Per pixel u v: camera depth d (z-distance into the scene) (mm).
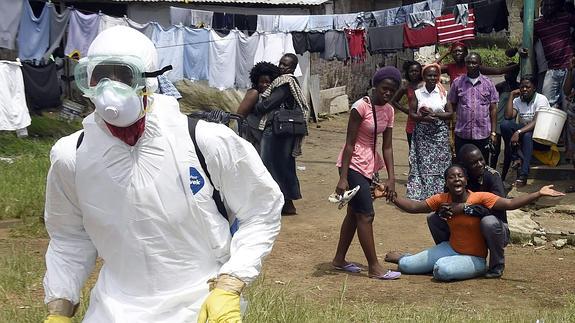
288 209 9391
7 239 8117
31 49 12414
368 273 6965
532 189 9695
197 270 2844
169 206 2748
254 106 8984
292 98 9047
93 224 2795
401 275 7051
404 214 9406
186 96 16703
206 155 2768
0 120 12680
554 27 10336
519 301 6223
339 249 7113
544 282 6805
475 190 7023
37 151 12836
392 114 6762
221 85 13547
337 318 5414
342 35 13391
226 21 13625
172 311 2805
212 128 2801
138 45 2703
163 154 2738
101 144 2734
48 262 2924
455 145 9711
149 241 2766
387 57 21125
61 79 15344
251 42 13570
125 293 2832
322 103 18453
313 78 17719
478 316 5594
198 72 13414
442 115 9281
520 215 8906
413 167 9438
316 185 11234
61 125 14438
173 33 13102
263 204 2861
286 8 17062
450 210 6820
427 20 12055
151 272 2801
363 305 5914
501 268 6879
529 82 9820
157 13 16344
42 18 12398
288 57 9070
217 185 2828
